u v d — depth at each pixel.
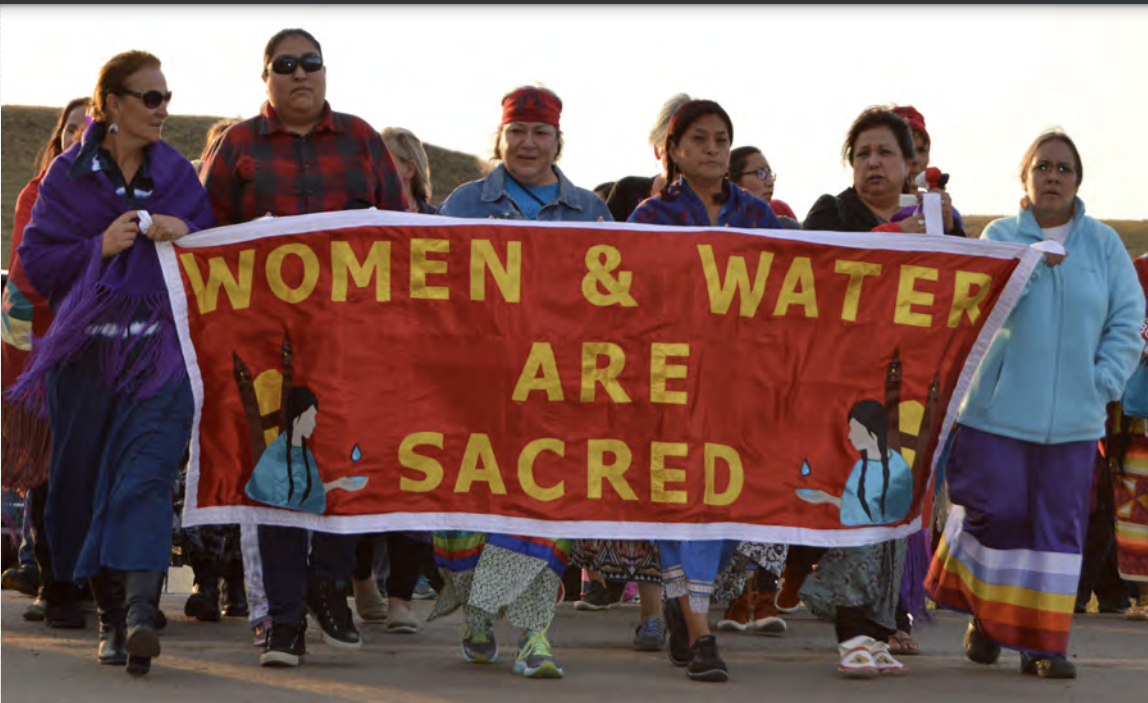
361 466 7.82
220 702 6.90
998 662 8.78
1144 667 8.74
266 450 7.83
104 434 7.79
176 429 7.68
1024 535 8.26
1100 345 8.39
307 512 7.80
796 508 7.91
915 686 7.77
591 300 7.89
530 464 7.86
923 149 9.88
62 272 7.81
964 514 8.45
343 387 7.82
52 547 7.95
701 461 7.88
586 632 9.78
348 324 7.84
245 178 8.34
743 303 7.93
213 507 7.84
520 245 7.89
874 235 8.00
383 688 7.32
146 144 8.00
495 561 7.81
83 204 7.89
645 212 8.40
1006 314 8.04
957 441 8.46
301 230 7.83
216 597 9.82
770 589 10.01
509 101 9.21
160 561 7.53
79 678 7.38
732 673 8.05
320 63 8.34
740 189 8.61
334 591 8.59
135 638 7.31
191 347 7.78
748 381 7.93
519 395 7.86
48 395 7.90
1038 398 8.20
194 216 8.02
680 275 7.92
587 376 7.88
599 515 7.85
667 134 8.52
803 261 7.98
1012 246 8.02
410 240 7.87
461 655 8.47
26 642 8.50
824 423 7.96
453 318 7.88
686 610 7.86
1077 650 9.58
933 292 8.02
